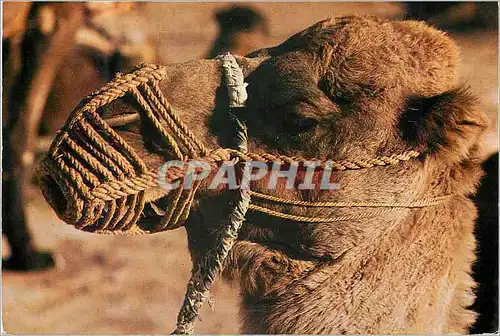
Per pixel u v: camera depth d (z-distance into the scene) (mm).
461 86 3701
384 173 3688
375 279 3742
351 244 3723
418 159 3699
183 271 7355
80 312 6691
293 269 3773
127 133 3646
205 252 3883
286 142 3717
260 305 3865
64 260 7410
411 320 3775
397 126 3684
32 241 7352
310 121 3680
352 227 3713
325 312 3752
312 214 3719
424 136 3660
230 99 3773
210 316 6020
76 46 7012
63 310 6652
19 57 6977
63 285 7090
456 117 3613
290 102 3709
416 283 3775
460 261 3906
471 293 3971
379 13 9297
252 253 3807
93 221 3580
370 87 3668
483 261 4367
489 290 4336
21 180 7262
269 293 3820
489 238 4426
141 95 3645
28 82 7012
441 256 3818
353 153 3668
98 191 3471
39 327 6367
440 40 3855
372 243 3729
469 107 3633
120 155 3508
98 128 3553
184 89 3826
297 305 3771
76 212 3490
